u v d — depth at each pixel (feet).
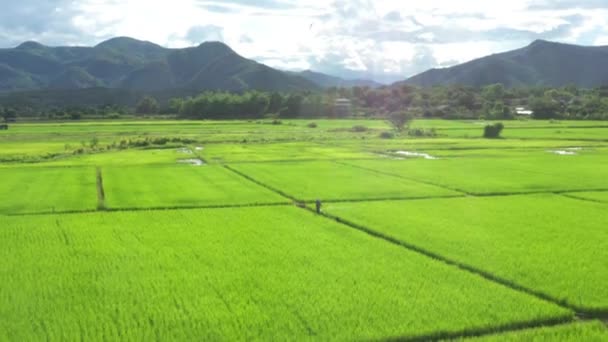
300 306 57.88
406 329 51.60
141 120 627.46
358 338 49.78
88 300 60.23
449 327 52.13
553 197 133.08
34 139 344.90
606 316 56.85
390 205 122.72
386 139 336.49
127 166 206.18
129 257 78.59
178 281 67.00
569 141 304.09
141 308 57.72
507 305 57.88
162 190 146.20
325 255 79.10
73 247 84.94
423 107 653.30
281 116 651.25
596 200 128.98
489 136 341.62
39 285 65.57
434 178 166.09
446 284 65.16
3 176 177.37
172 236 92.38
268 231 96.02
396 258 77.30
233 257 78.28
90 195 138.00
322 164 208.23
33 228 99.71
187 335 50.88
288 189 146.00
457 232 93.91
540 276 68.13
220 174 180.96
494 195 137.18
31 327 52.65
